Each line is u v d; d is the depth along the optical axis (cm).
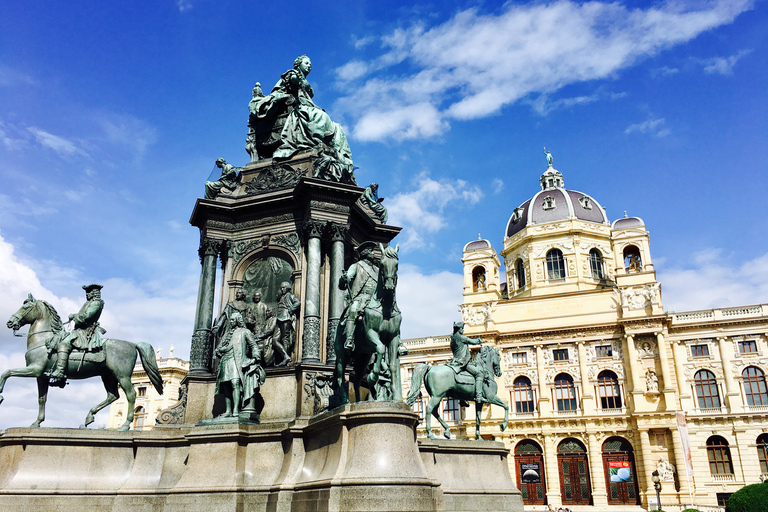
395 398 1256
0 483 1266
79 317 1454
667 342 5919
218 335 1560
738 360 5772
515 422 6006
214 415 1488
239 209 1681
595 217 7756
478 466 1483
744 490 2302
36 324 1432
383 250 1298
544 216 7775
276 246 1634
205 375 1529
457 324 1845
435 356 6706
